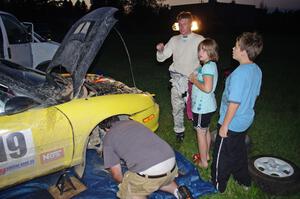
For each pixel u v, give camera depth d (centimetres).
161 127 500
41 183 331
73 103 302
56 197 308
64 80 364
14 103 263
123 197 269
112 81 430
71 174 345
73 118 291
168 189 287
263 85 814
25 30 626
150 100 369
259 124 530
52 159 286
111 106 319
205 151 363
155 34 2680
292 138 480
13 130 259
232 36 2511
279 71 1034
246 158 316
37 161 277
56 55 357
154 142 254
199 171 371
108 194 319
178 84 389
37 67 638
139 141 250
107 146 259
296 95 729
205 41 311
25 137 265
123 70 977
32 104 280
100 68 996
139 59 1228
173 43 388
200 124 342
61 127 283
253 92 282
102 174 347
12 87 292
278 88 789
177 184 305
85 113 300
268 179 320
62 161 294
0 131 254
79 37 330
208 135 371
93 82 416
